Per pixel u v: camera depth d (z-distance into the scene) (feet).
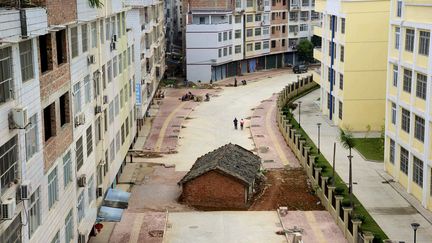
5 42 57.41
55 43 76.79
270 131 192.95
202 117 217.97
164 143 177.58
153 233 106.83
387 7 175.52
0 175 57.57
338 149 162.20
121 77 140.77
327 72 204.54
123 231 107.86
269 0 329.52
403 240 101.14
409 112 123.65
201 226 111.34
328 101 206.39
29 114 65.62
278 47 343.26
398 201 120.37
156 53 245.65
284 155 161.58
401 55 126.52
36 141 68.80
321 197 122.93
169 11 381.81
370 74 179.93
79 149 90.68
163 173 146.10
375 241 95.14
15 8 64.28
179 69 322.75
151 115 220.02
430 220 110.22
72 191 85.20
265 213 117.70
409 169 123.65
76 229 87.35
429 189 114.42
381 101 180.65
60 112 81.66
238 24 310.86
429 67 111.96
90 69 98.73
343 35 181.57
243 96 261.85
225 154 131.85
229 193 120.88
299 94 251.39
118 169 135.13
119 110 137.39
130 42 156.97
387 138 137.80
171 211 119.34
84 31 95.66
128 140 153.89
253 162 136.56
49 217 73.31
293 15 346.74
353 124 182.70
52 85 75.10
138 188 133.80
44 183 71.31
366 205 117.70
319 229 107.96
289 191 130.11
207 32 291.79
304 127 191.31
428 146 113.39
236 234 107.34
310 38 356.38
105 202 110.83
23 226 62.95
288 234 105.70
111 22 127.75
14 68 61.31
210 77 296.10
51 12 74.08
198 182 122.11
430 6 112.57
